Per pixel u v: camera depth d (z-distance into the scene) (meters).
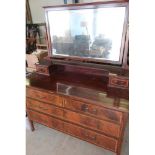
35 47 3.54
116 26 1.39
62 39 1.71
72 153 1.69
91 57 1.62
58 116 1.62
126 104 1.22
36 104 1.71
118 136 1.34
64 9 1.55
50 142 1.85
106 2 1.34
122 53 1.44
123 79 1.38
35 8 3.87
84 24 1.53
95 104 1.29
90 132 1.49
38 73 1.83
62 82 1.61
